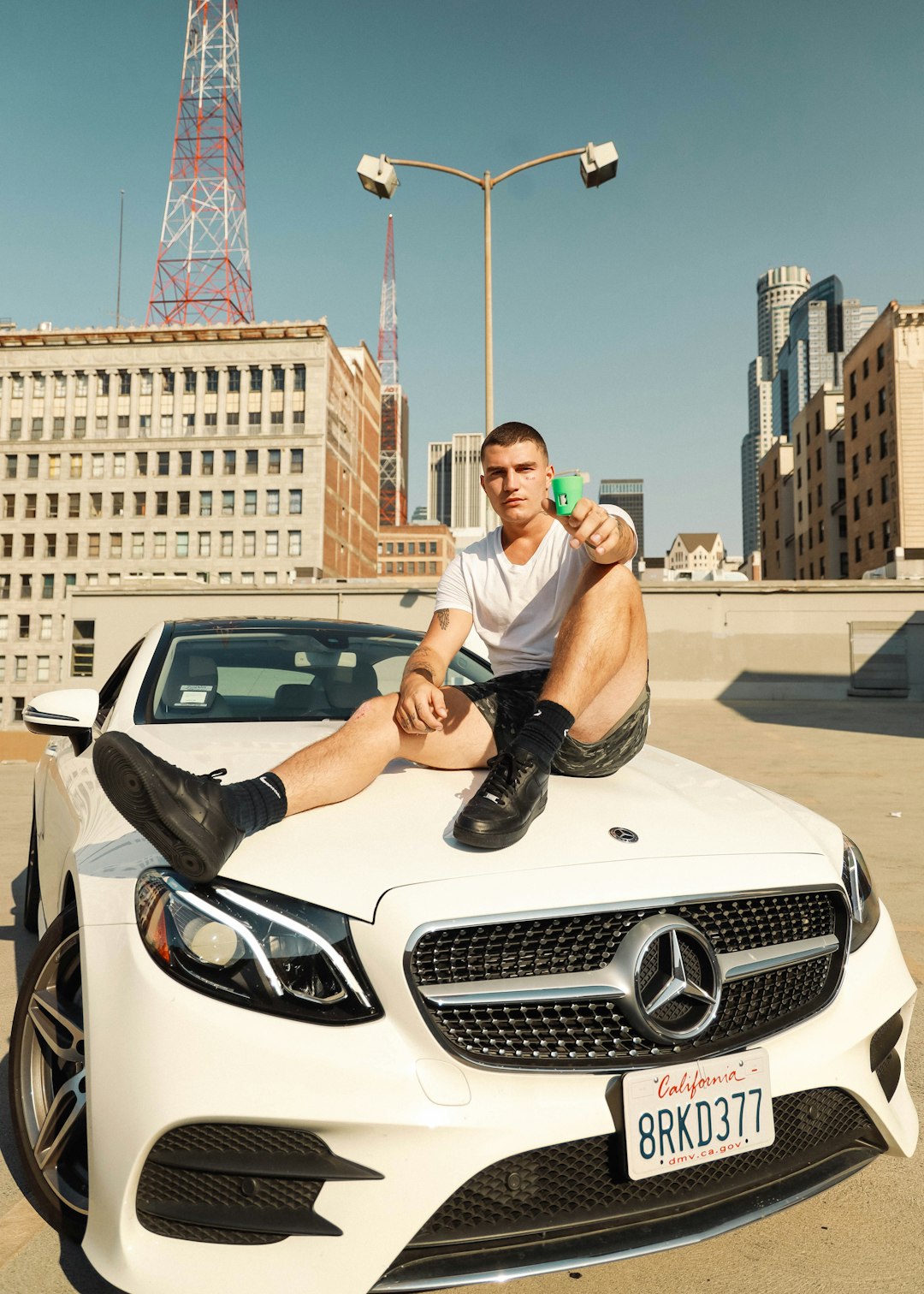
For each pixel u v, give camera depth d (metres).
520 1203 1.49
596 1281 1.69
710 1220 1.57
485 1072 1.48
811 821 2.07
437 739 2.02
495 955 1.53
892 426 48.66
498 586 2.32
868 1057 1.78
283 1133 1.44
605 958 1.58
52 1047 1.74
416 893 1.54
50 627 83.19
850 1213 1.93
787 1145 1.70
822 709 22.16
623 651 1.96
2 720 82.75
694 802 2.01
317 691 2.91
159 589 28.73
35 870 3.77
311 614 28.36
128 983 1.51
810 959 1.75
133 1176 1.45
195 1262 1.43
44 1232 1.81
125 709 2.71
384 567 148.00
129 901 1.63
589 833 1.77
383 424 170.00
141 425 83.56
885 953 1.89
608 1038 1.55
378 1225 1.40
